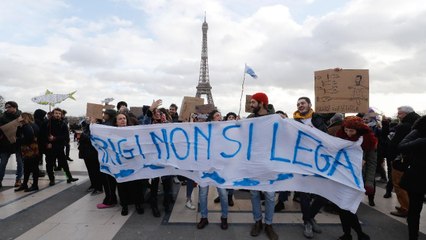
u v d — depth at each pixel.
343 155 4.96
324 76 7.20
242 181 5.46
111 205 6.98
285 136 5.38
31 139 8.21
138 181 6.45
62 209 6.71
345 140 4.91
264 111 5.91
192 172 5.82
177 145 5.95
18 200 7.41
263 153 5.46
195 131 5.88
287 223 5.93
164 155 6.01
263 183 5.35
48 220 5.96
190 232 5.39
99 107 8.19
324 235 5.31
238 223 5.87
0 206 6.89
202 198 5.64
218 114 6.52
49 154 9.02
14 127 8.73
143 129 6.14
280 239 5.14
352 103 7.02
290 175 5.27
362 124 4.88
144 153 6.11
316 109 7.32
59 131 9.18
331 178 4.96
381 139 9.60
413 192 4.65
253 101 5.91
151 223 5.83
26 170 8.34
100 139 6.32
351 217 4.79
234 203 7.36
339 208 4.98
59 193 8.14
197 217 6.23
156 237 5.13
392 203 7.41
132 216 6.26
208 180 5.65
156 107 7.07
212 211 6.68
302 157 5.25
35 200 7.41
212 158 5.73
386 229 5.61
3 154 8.78
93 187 8.40
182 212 6.58
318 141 5.14
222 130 5.74
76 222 5.86
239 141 5.62
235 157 5.60
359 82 6.98
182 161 5.90
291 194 8.54
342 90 7.05
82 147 7.94
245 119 5.62
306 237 5.21
